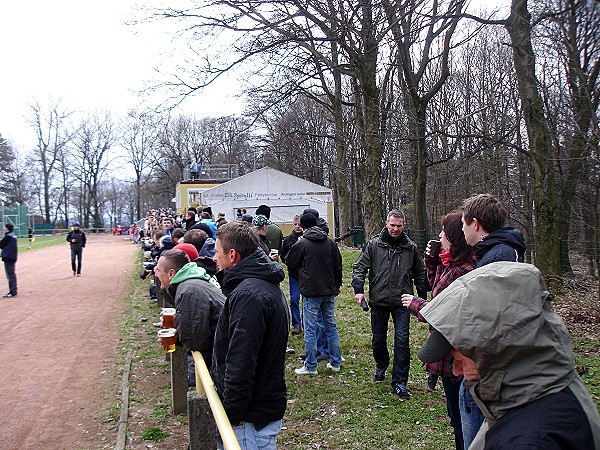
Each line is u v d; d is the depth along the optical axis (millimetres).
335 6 12758
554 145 12203
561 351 1543
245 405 2824
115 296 13930
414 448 4398
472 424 3162
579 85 10258
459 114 21359
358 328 8633
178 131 59906
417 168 16156
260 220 7543
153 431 4938
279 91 14812
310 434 4750
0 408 5891
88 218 70875
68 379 6867
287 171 42406
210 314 4023
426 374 6203
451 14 11766
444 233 3643
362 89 14398
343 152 26016
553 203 10914
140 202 75000
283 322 2988
